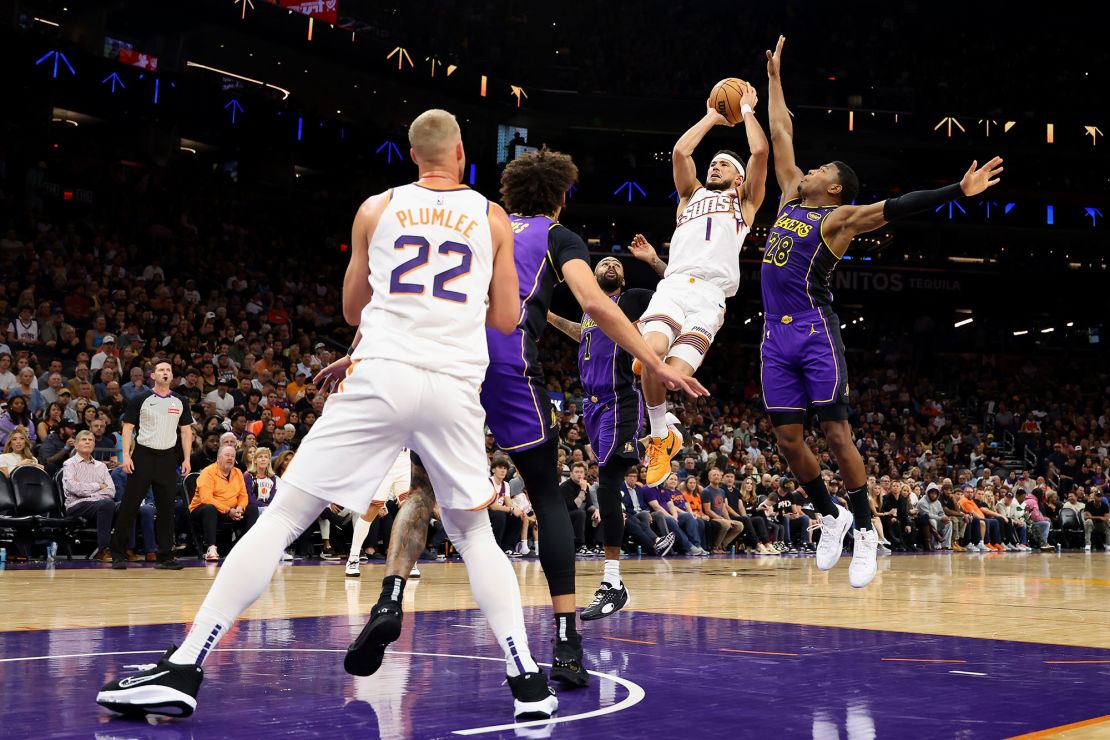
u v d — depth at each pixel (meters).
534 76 26.16
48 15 19.95
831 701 2.68
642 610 5.39
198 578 7.20
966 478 19.44
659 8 28.12
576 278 3.03
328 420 2.51
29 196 17.69
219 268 18.86
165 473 8.41
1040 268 26.84
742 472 16.19
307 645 3.69
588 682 2.96
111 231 17.94
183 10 20.39
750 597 6.38
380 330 2.52
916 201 4.11
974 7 28.95
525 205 3.30
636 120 26.36
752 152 5.06
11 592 5.88
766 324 4.55
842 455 4.38
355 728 2.26
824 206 4.45
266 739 2.12
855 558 4.45
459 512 2.62
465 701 2.62
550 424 3.12
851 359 27.02
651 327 4.88
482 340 2.62
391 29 24.53
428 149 2.72
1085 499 20.08
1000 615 5.30
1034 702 2.69
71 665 3.09
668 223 26.75
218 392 12.66
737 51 27.84
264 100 21.70
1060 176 26.81
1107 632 4.50
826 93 26.98
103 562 9.20
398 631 2.76
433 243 2.58
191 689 2.36
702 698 2.72
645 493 13.06
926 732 2.29
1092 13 29.05
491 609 2.56
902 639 4.13
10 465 9.27
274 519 2.48
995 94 27.70
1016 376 27.08
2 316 13.45
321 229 22.80
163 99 20.31
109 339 13.48
